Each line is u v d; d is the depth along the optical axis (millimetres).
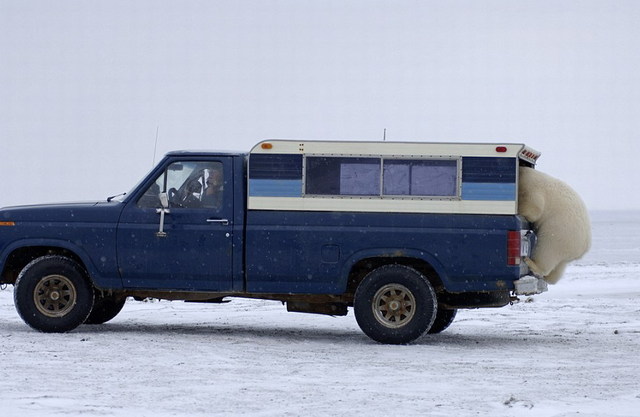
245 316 17422
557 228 13312
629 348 12898
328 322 16375
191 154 13297
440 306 13492
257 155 13023
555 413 8203
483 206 12812
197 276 13188
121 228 13281
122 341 12641
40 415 7852
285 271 13023
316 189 12992
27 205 13711
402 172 12922
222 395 8914
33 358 11016
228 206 13117
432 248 12836
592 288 26281
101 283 13359
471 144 12844
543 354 12188
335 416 8016
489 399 8875
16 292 13367
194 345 12438
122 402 8484
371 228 12906
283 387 9398
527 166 13859
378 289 12875
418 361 11391
